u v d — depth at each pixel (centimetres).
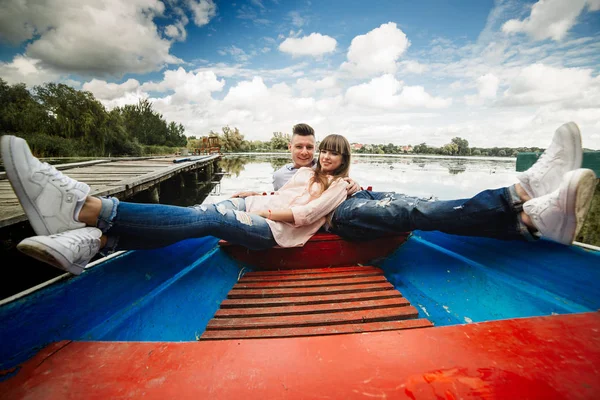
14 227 284
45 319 107
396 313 127
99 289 128
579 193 104
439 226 152
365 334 80
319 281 159
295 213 171
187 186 1175
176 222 138
